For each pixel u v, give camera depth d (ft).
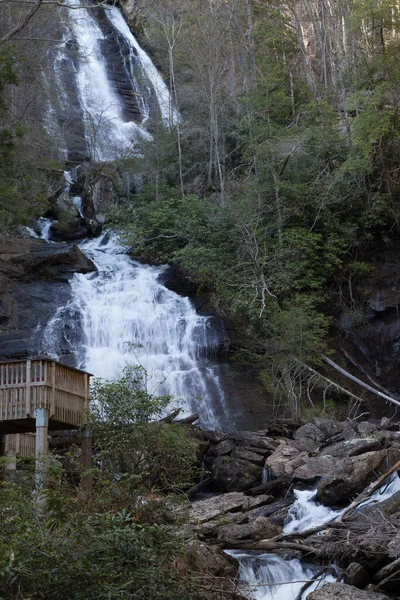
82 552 25.35
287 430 63.31
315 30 143.23
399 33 110.63
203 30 125.59
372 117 96.99
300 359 78.69
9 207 81.97
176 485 43.98
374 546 39.22
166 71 139.64
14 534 25.52
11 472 40.60
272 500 52.80
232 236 97.14
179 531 35.24
